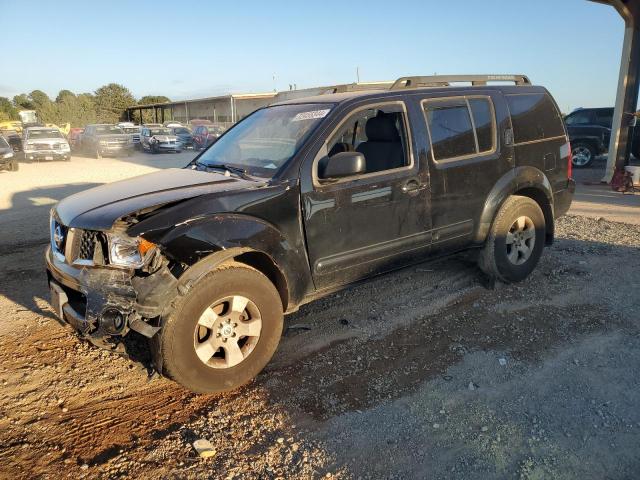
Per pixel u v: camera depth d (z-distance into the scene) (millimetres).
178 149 31000
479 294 5012
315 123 3945
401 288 5223
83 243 3320
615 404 3227
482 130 4723
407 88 4453
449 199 4477
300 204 3662
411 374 3637
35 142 24578
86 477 2676
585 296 4926
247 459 2805
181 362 3188
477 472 2664
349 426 3066
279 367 3779
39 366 3826
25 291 5434
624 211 9273
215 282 3242
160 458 2818
